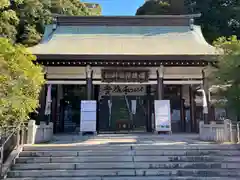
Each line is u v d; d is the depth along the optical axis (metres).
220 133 11.02
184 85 18.64
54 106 17.66
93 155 8.61
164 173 7.74
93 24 18.83
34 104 7.38
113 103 18.31
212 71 10.62
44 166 7.99
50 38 17.33
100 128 17.88
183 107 18.42
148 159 8.43
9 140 8.55
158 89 14.87
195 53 14.05
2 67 6.51
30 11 34.88
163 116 14.03
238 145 9.16
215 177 7.49
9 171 7.65
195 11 34.31
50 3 39.72
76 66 14.88
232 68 8.73
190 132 17.61
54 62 14.16
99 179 7.35
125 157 8.43
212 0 33.56
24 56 7.80
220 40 10.63
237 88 8.58
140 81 15.73
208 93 14.32
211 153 8.80
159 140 11.70
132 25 18.89
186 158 8.46
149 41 16.91
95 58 13.78
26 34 32.72
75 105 18.33
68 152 8.64
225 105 9.27
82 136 13.19
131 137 13.00
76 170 7.79
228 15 31.80
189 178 7.43
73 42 16.62
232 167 8.10
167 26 18.88
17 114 7.26
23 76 6.94
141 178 7.38
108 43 16.47
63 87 18.34
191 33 18.17
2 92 6.31
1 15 7.09
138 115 18.25
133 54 13.83
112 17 18.91
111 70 15.62
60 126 17.91
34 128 10.41
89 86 14.52
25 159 8.27
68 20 18.80
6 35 23.48
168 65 14.69
